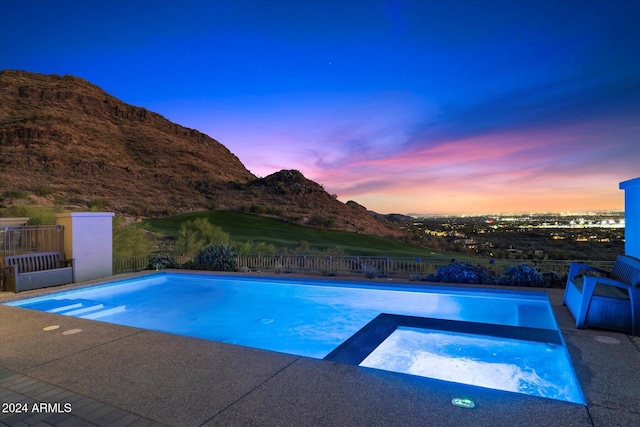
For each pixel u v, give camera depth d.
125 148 100.00
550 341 4.85
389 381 3.04
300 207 76.06
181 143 118.00
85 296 8.91
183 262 12.91
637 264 4.80
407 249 41.31
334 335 6.17
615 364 3.46
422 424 2.35
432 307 7.55
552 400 2.68
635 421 2.38
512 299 7.69
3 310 5.95
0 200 46.94
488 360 4.61
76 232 9.44
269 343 5.80
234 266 11.81
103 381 3.12
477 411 2.51
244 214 61.19
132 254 13.32
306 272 11.66
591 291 4.62
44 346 4.10
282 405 2.64
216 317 7.29
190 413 2.55
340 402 2.67
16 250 9.73
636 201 5.86
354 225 65.19
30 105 103.56
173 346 4.05
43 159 73.81
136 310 7.82
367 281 9.12
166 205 65.81
